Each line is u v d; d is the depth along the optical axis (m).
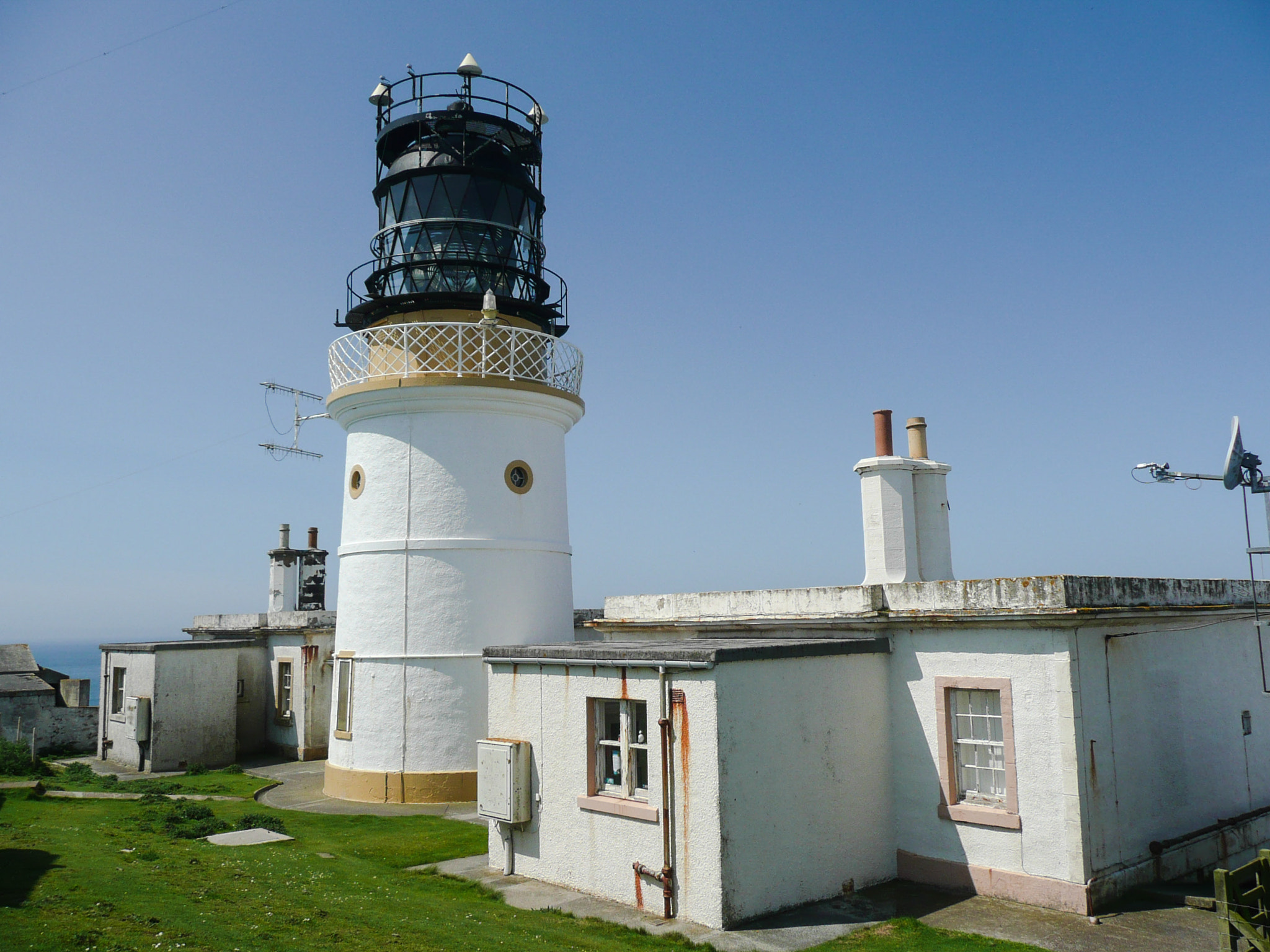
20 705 28.19
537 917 10.93
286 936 8.82
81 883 9.99
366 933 9.21
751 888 10.91
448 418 18.92
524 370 19.41
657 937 10.31
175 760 24.92
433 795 17.75
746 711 11.18
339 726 19.00
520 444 19.52
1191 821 13.08
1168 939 10.25
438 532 18.58
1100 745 11.66
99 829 14.14
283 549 33.47
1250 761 14.59
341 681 19.09
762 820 11.16
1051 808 11.43
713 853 10.71
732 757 10.91
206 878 10.94
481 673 18.30
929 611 12.90
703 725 10.95
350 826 15.71
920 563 15.92
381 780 17.98
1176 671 13.30
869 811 12.69
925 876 12.57
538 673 13.16
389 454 19.09
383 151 21.11
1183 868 12.68
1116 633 12.26
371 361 19.89
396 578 18.56
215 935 8.57
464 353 19.11
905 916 11.17
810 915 11.18
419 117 20.17
